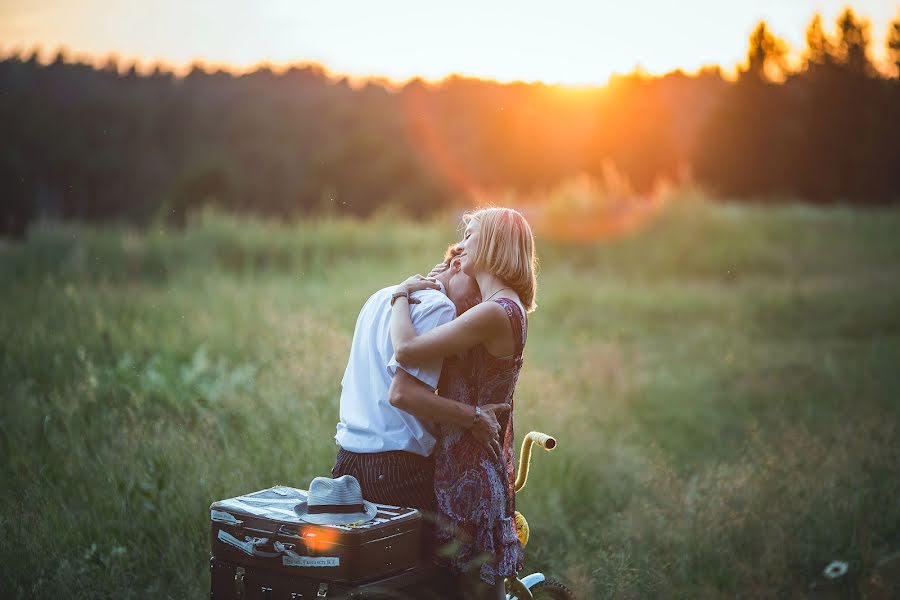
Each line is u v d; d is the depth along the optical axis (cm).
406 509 310
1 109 6512
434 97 6444
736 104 5688
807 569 452
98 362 671
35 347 666
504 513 317
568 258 1634
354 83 6962
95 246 1372
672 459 574
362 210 5453
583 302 1295
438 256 1546
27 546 395
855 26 5419
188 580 392
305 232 1586
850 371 840
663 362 917
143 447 486
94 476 457
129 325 789
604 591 410
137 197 6084
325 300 1039
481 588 314
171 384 622
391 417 319
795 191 5462
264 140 6288
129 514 432
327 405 564
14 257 1270
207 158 5691
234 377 637
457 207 1833
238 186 5616
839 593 432
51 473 468
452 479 312
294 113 6544
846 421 641
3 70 7075
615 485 526
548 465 525
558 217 1691
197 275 1235
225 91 7044
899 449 562
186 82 7238
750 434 612
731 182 5659
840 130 5350
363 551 289
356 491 308
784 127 5528
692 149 6019
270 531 297
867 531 466
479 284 330
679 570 432
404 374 305
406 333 306
